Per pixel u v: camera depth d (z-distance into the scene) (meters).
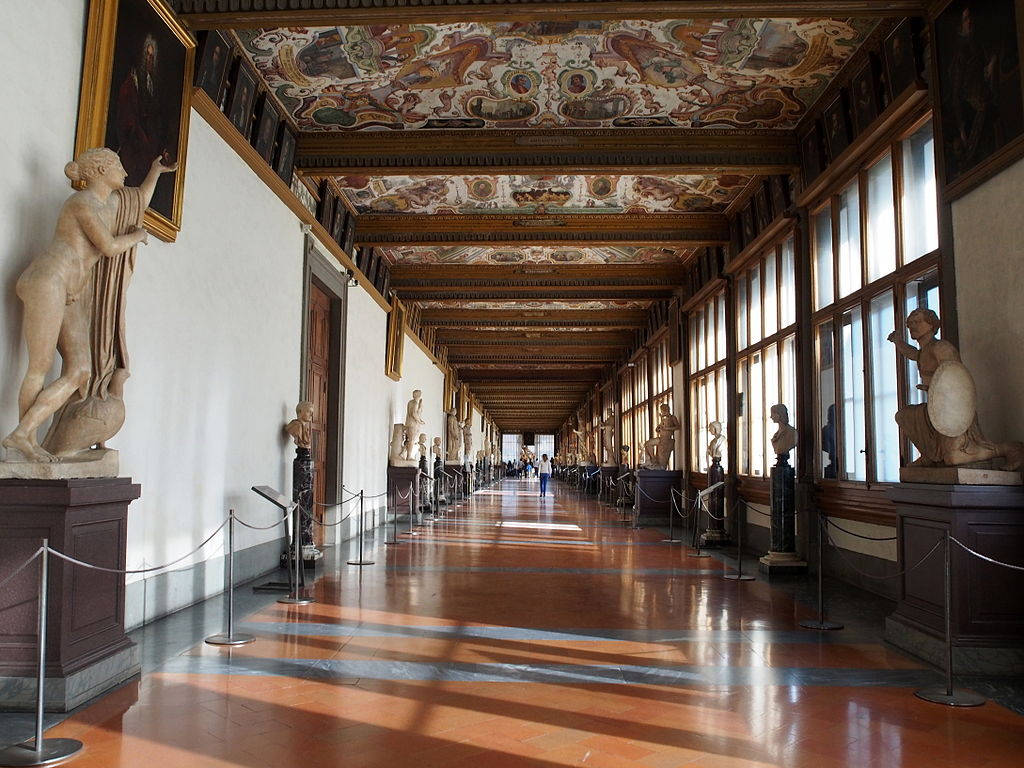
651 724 4.31
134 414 6.46
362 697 4.73
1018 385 5.88
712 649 6.08
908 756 3.89
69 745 3.84
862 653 6.00
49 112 5.33
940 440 6.00
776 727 4.29
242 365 9.03
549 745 3.97
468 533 15.80
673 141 10.59
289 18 6.91
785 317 11.66
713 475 14.21
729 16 6.86
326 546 13.24
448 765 3.69
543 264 18.62
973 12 6.32
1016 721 4.44
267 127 9.53
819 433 10.42
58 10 5.43
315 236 12.18
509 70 8.88
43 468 4.47
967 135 6.46
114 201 4.96
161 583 7.01
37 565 4.39
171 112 6.87
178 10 6.84
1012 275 5.96
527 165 10.59
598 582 9.44
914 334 6.26
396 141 10.69
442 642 6.20
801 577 9.99
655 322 22.06
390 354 18.59
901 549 6.38
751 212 13.02
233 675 5.18
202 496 7.89
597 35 8.09
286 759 3.74
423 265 18.59
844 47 8.35
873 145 8.68
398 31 8.00
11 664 4.36
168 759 3.72
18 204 5.02
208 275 8.02
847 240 9.70
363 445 15.91
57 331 4.65
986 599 5.53
